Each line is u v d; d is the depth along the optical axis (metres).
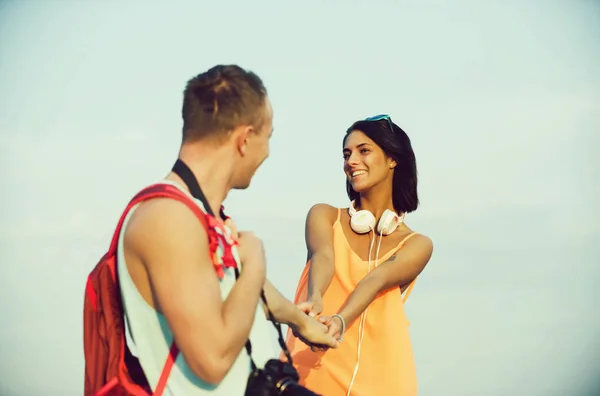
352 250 4.75
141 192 2.67
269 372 2.77
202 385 2.67
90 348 2.76
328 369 4.46
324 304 4.67
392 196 4.88
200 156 2.73
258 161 2.81
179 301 2.52
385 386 4.46
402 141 4.82
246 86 2.75
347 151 4.87
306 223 4.90
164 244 2.54
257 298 2.68
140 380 2.74
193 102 2.74
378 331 4.55
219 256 2.66
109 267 2.72
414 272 4.70
